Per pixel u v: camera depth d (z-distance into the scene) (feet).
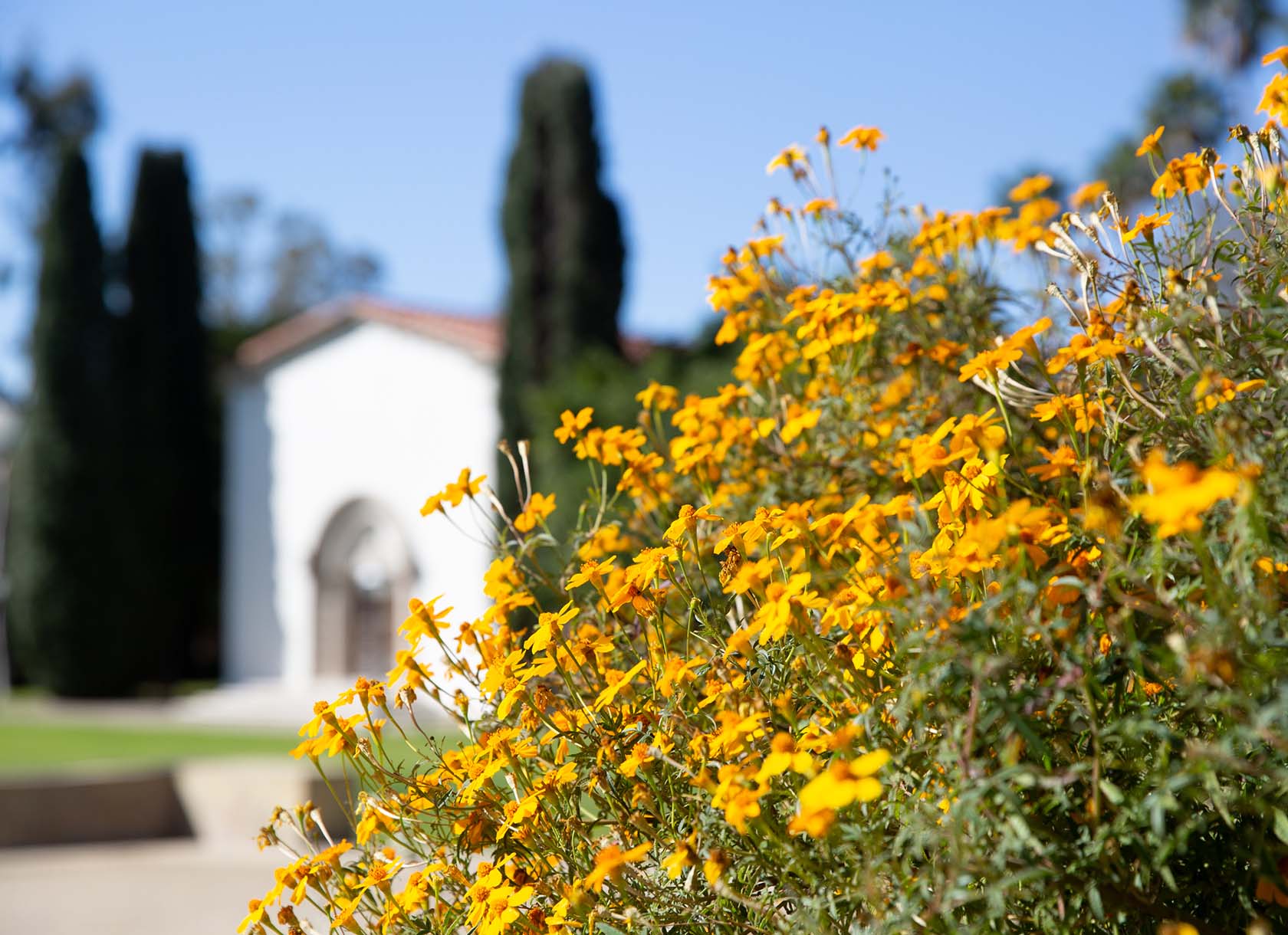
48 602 67.92
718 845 4.65
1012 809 3.66
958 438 5.08
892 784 4.32
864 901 4.15
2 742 46.65
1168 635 4.08
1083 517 4.46
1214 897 4.25
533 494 7.13
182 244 73.46
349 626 64.34
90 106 103.65
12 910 20.11
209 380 75.36
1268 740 3.47
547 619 5.40
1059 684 3.84
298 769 26.07
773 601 4.72
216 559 74.18
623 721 5.32
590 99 52.42
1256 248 5.33
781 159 8.61
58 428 68.54
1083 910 4.07
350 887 5.58
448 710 5.88
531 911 4.98
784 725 4.95
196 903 20.18
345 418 64.49
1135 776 4.09
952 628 3.92
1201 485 3.23
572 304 50.98
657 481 7.60
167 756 40.42
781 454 7.93
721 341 8.66
